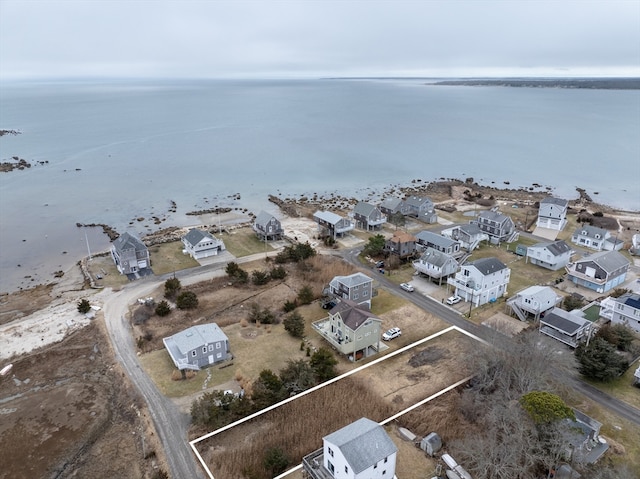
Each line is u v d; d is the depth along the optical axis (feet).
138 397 121.29
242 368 133.69
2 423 114.73
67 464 102.12
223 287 185.57
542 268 203.10
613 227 258.37
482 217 238.07
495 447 94.73
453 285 177.27
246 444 104.27
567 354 128.57
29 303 178.29
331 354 133.08
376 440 90.02
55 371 135.13
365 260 212.64
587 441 101.09
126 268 197.57
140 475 98.22
